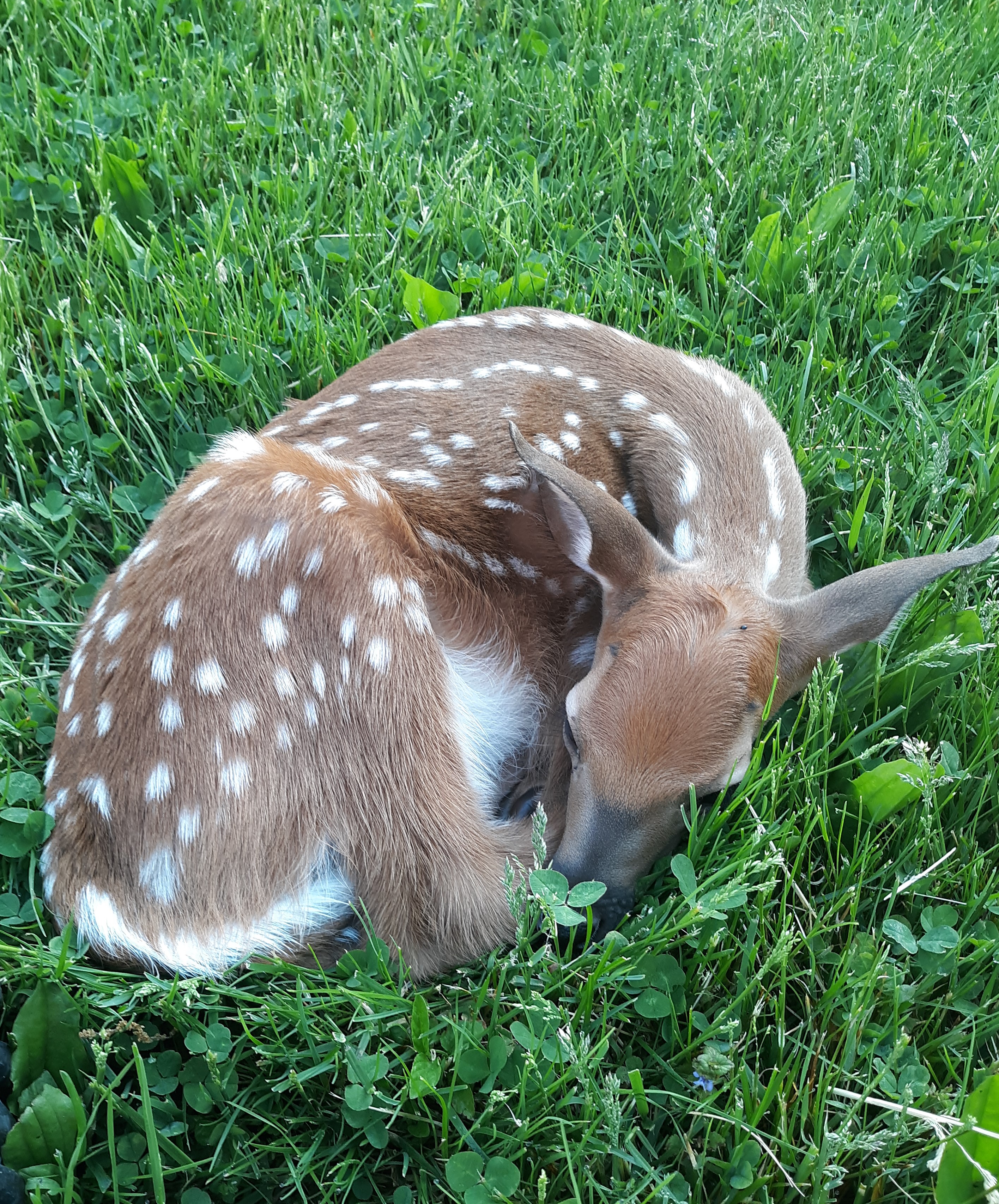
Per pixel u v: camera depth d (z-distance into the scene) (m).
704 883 0.50
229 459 0.54
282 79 0.90
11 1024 0.48
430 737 0.53
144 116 0.87
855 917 0.52
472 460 0.61
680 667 0.51
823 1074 0.46
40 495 0.69
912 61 1.00
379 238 0.79
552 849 0.56
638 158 0.89
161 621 0.50
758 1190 0.44
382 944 0.50
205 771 0.49
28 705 0.60
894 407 0.75
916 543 0.66
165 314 0.75
